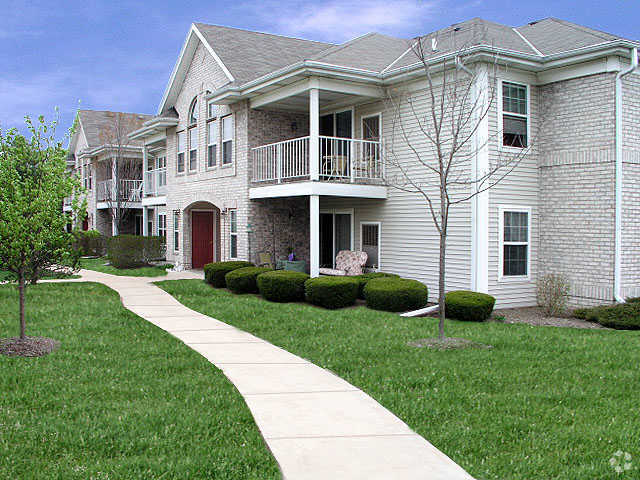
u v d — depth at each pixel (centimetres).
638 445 552
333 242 1856
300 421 607
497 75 1364
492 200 1362
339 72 1507
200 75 2098
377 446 541
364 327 1099
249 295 1587
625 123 1313
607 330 1119
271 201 1862
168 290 1636
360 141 1602
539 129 1440
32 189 924
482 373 776
